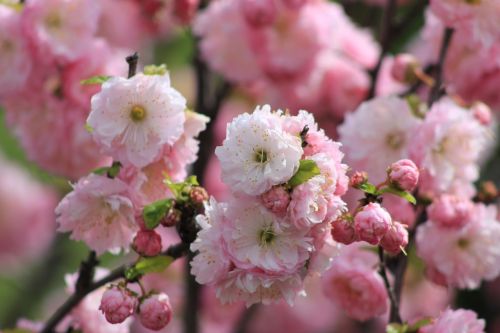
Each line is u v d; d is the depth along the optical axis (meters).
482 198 1.17
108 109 1.06
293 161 1.01
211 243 1.02
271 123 1.02
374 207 1.02
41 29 1.22
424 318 1.09
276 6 1.27
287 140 1.01
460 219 1.14
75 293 1.13
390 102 1.17
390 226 1.02
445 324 1.08
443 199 1.14
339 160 1.02
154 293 1.05
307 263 1.03
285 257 1.02
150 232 1.06
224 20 1.31
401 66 1.22
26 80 1.23
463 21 1.18
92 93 1.23
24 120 1.25
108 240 1.09
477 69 1.24
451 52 1.24
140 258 1.06
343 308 1.15
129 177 1.07
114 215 1.08
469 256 1.15
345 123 1.19
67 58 1.22
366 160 1.17
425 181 1.15
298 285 1.02
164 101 1.06
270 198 1.01
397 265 1.15
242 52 1.31
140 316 1.05
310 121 1.02
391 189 1.04
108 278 1.12
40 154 1.26
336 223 1.02
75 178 1.26
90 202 1.08
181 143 1.07
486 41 1.18
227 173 1.02
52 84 1.25
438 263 1.15
